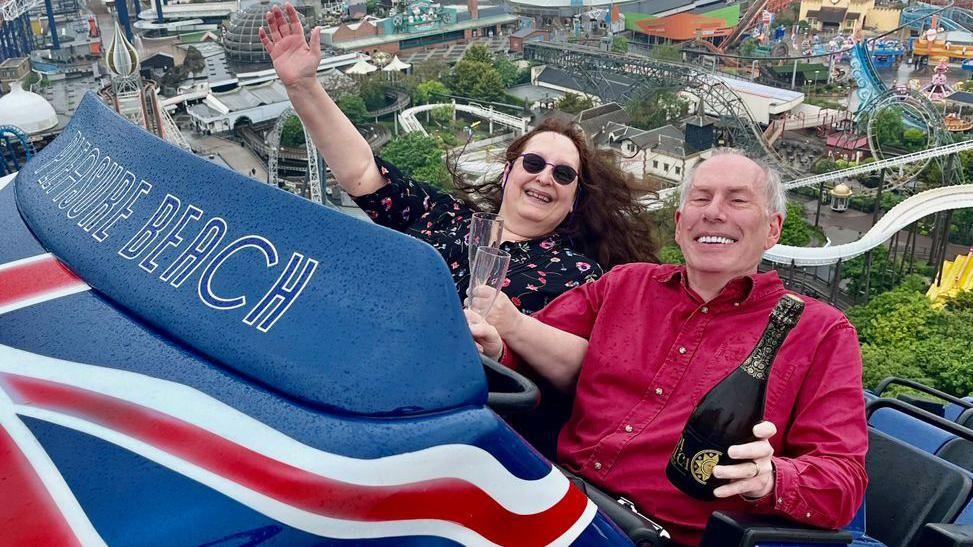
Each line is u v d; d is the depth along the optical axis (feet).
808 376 9.57
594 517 6.51
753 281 10.05
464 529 5.62
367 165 14.65
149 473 5.09
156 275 6.40
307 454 5.16
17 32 625.41
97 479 5.09
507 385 7.88
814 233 313.12
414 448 5.36
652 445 9.82
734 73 568.41
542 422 11.41
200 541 4.86
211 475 5.07
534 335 10.66
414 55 620.49
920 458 11.60
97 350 5.93
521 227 14.20
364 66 513.45
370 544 5.22
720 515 8.44
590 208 14.65
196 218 6.58
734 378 8.97
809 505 8.31
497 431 5.72
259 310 5.87
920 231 334.03
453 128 450.71
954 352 184.24
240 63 538.47
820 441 9.09
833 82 552.41
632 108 436.76
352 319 5.63
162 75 549.95
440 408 5.59
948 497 11.14
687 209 10.34
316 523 5.05
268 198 6.38
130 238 6.79
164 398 5.45
